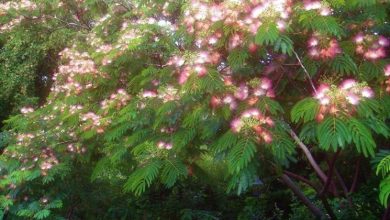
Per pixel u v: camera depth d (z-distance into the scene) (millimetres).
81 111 4719
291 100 3328
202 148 3445
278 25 2625
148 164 2969
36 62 9477
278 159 2752
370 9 3061
